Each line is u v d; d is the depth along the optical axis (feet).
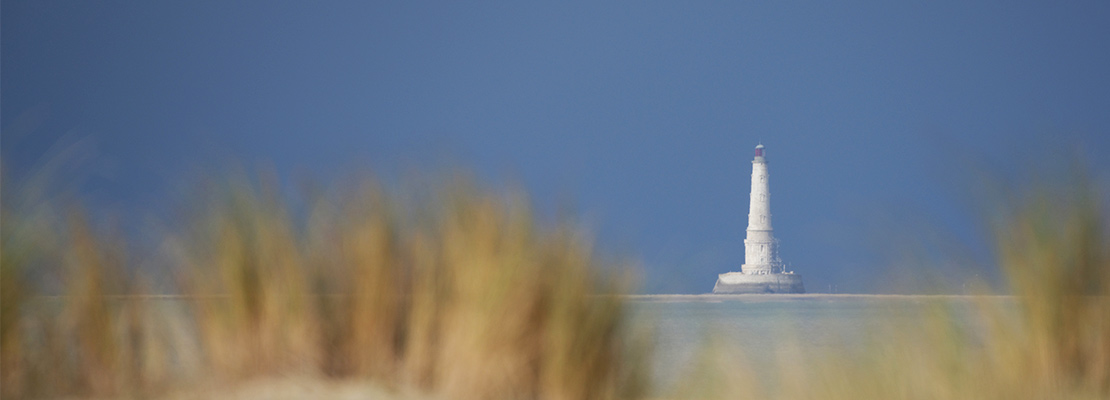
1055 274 63.57
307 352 66.90
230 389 64.59
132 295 67.67
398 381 66.54
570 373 66.23
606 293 68.85
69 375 66.08
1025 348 64.18
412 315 67.82
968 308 66.64
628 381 69.72
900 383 67.72
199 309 66.95
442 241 68.90
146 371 66.90
